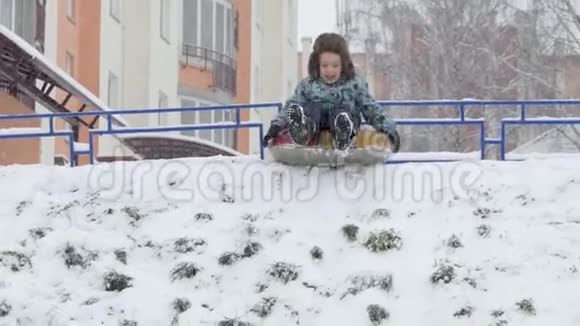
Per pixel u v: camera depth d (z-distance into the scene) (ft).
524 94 131.23
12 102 91.76
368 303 37.60
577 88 130.21
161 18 132.87
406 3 139.54
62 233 42.96
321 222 43.32
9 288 39.73
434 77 136.98
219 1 144.25
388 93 138.82
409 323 37.01
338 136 45.11
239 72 153.79
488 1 137.69
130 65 127.44
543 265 39.40
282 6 167.94
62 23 109.70
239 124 53.93
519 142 132.16
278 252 40.96
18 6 96.37
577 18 130.00
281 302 38.29
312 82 46.98
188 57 139.13
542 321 36.42
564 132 123.24
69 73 114.01
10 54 81.87
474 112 133.80
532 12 130.93
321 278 39.52
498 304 37.45
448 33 137.18
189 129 54.39
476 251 40.65
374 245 41.01
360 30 140.46
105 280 39.88
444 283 38.58
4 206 46.09
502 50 136.56
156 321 37.70
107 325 37.60
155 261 41.34
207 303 38.55
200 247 41.73
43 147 98.12
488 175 46.47
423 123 53.72
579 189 44.78
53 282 40.34
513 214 43.16
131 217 44.19
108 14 121.70
